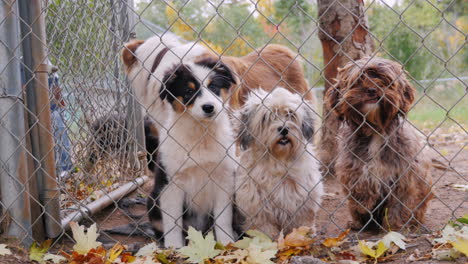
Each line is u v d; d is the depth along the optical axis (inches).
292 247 80.0
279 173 85.8
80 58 99.3
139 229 86.9
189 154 83.5
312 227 87.1
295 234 80.7
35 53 80.1
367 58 89.2
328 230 89.6
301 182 86.2
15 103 78.7
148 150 117.0
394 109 84.0
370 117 84.7
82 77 100.1
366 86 85.0
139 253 80.4
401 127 85.9
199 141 83.7
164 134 88.7
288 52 122.0
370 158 86.0
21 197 79.6
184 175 86.5
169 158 86.0
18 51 78.9
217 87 89.1
